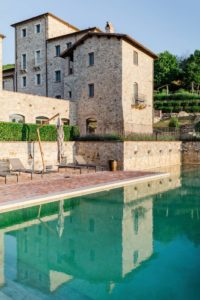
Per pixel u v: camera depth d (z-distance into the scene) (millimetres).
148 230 8227
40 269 5746
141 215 9766
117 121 25391
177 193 13445
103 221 9023
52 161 20875
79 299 4637
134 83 27344
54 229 8203
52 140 21359
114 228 8352
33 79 35031
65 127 22375
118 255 6473
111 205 10906
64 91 29578
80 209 10297
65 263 6027
